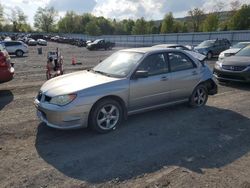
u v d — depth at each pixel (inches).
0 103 290.2
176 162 161.5
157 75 229.8
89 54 1183.6
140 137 198.1
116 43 2564.0
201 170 152.6
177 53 251.3
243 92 350.9
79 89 190.2
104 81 203.6
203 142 190.7
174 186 136.8
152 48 247.4
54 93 191.8
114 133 204.7
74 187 135.6
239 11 2474.2
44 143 186.5
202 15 3125.0
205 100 278.1
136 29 3902.6
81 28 4977.9
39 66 668.1
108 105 202.7
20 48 1045.2
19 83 413.7
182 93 252.2
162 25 3341.5
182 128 217.0
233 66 378.6
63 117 185.6
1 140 190.5
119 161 161.9
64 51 1419.8
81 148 179.3
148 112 254.5
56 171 150.5
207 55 895.7
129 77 212.7
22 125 219.9
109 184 138.3
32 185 137.1
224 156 169.9
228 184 138.9
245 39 1416.1
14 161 161.2
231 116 248.7
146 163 159.6
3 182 139.3
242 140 195.2
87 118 193.3
